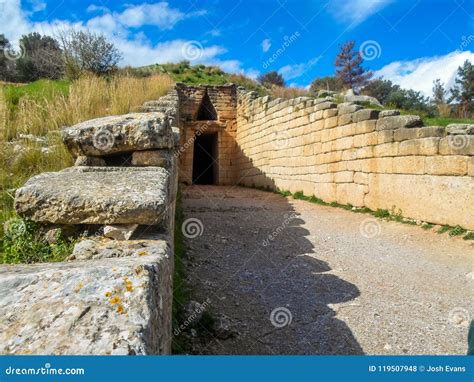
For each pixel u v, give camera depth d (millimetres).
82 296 1526
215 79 25469
